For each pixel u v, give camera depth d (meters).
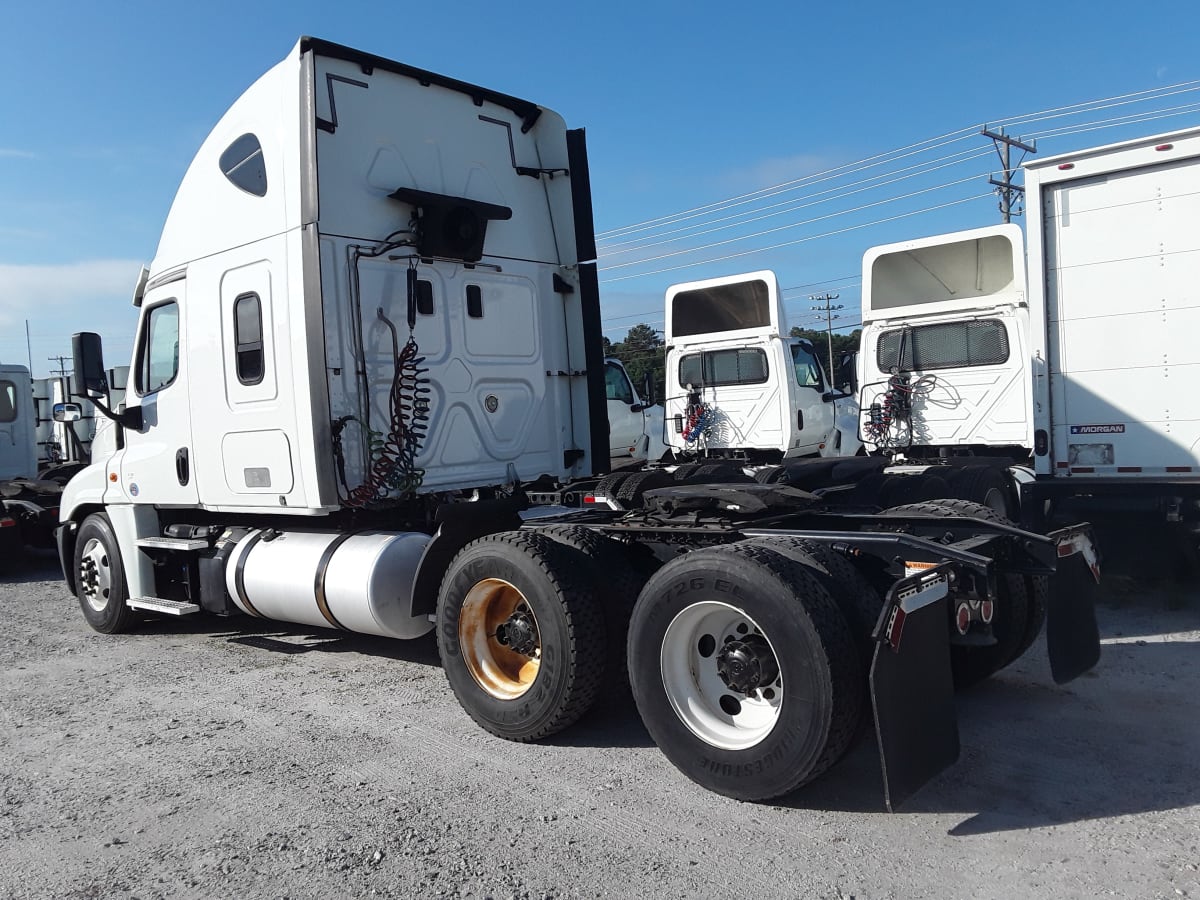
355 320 5.40
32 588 10.18
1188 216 6.60
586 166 6.62
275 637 7.07
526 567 4.38
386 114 5.70
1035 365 7.20
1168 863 3.14
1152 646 5.77
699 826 3.56
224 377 5.96
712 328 11.62
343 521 5.93
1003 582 4.73
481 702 4.64
